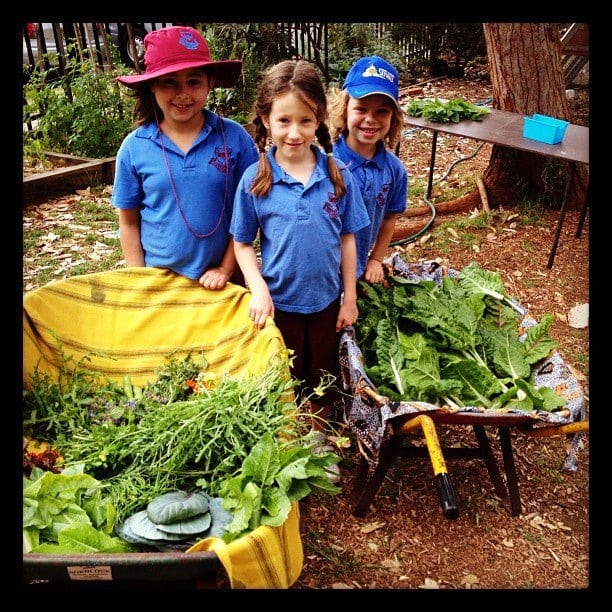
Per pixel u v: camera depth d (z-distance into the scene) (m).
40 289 2.81
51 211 5.60
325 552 2.74
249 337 2.78
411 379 2.70
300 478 2.01
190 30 2.78
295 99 2.55
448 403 2.67
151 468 2.27
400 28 9.56
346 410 2.79
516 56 5.34
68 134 6.73
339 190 2.79
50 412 2.59
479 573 2.67
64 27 7.56
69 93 6.81
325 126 2.74
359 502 2.88
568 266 4.86
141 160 2.89
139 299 2.95
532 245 5.10
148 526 1.99
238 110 7.21
